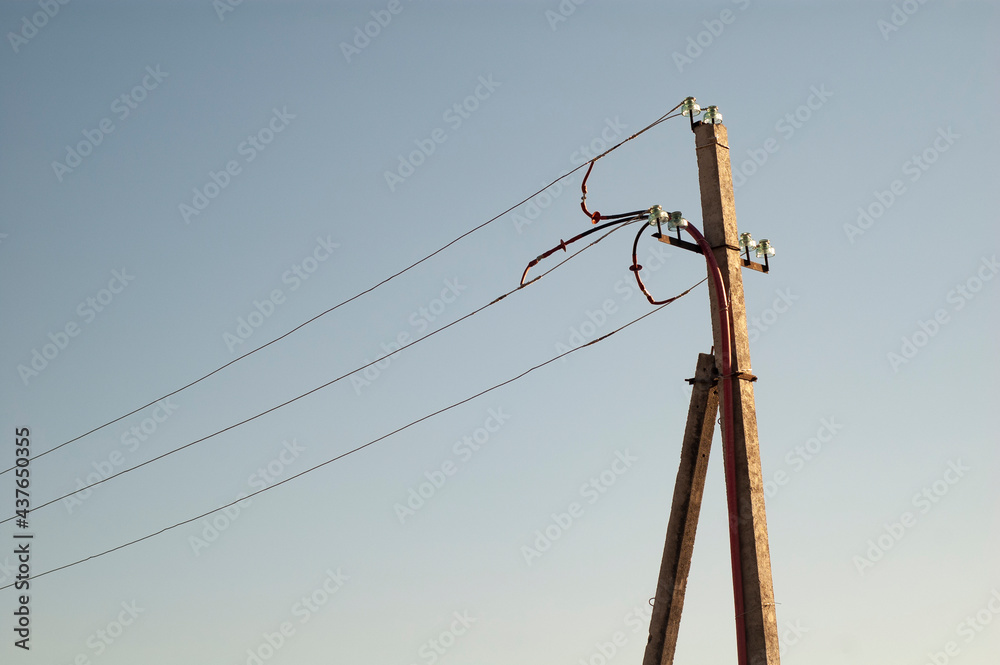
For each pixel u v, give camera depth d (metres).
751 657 12.25
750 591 12.45
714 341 13.56
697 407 13.62
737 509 12.80
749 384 13.38
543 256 15.94
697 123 14.53
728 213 14.07
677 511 13.41
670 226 13.91
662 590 13.20
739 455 13.00
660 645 12.99
